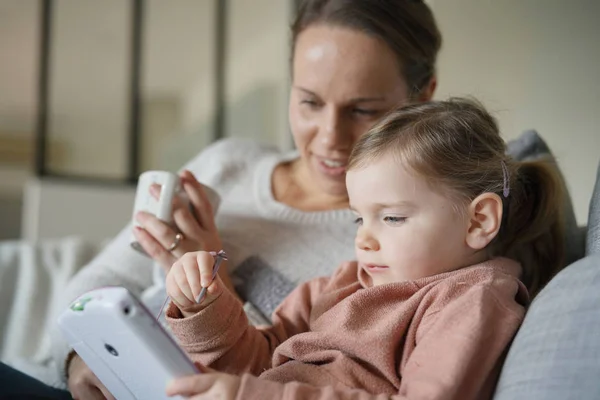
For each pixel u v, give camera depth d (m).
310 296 0.94
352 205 0.84
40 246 1.56
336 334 0.77
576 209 1.77
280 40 3.76
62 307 1.12
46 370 1.15
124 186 3.24
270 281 1.09
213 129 3.79
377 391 0.72
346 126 1.04
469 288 0.74
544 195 0.94
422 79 1.10
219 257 0.79
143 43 3.65
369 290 0.80
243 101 3.77
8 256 1.52
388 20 1.03
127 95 3.66
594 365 0.57
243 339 0.84
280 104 3.78
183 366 0.61
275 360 0.82
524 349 0.64
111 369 0.66
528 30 1.97
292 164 1.25
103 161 3.64
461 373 0.64
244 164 1.26
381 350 0.74
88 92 3.64
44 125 3.45
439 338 0.69
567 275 0.67
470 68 2.13
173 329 0.80
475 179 0.81
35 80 4.21
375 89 1.01
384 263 0.81
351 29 1.01
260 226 1.15
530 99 1.95
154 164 3.68
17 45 4.02
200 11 3.76
